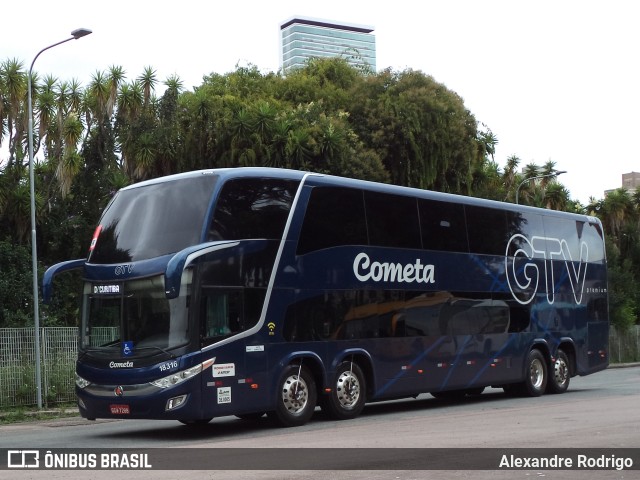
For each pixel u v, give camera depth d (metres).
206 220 14.70
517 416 16.20
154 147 39.25
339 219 17.05
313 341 16.19
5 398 21.09
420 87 43.06
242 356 14.91
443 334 19.06
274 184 15.95
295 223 16.16
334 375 16.56
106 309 15.09
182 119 38.91
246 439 13.95
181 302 14.35
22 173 40.88
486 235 20.72
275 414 16.28
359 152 39.09
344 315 16.84
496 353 20.59
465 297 19.80
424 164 41.91
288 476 9.51
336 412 16.64
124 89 41.56
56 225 40.06
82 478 9.78
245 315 15.06
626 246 66.44
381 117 42.06
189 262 14.20
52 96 40.66
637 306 56.97
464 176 43.34
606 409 17.17
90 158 42.41
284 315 15.71
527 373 21.78
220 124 37.16
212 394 14.38
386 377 17.59
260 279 15.38
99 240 15.69
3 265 35.81
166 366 14.18
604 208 66.75
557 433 12.98
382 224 17.95
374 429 14.64
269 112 36.91
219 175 15.08
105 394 14.63
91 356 14.98
